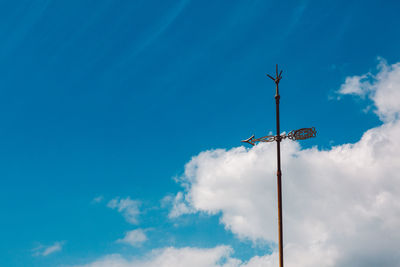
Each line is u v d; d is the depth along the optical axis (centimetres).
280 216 2069
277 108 2155
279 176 2100
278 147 2127
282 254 2027
